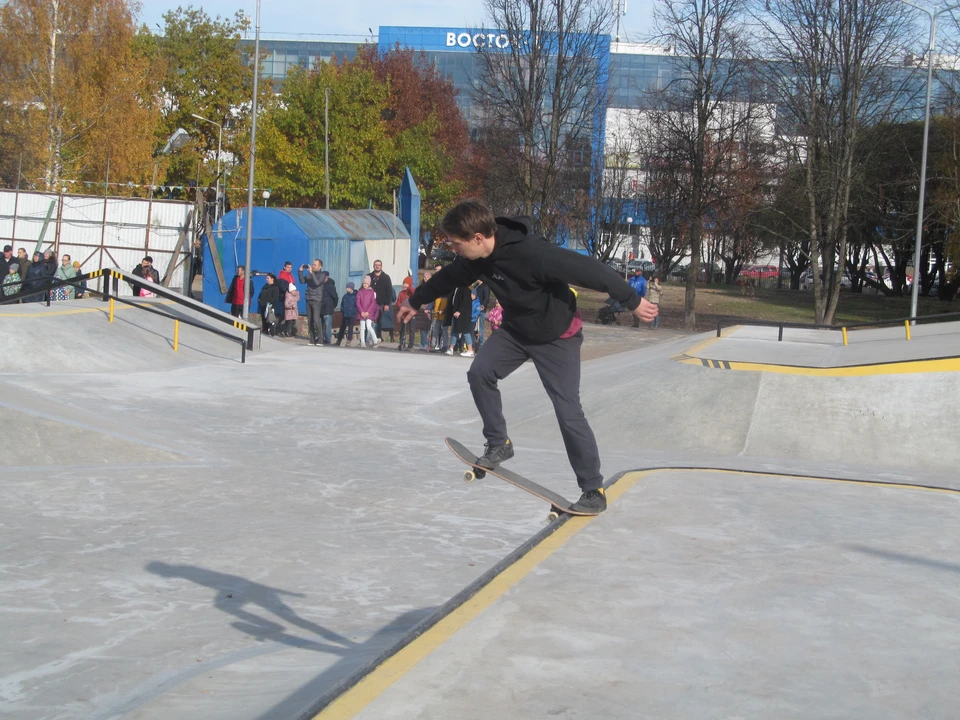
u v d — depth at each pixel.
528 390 14.55
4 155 36.81
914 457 11.05
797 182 34.47
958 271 39.22
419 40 99.62
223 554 6.75
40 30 36.78
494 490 8.88
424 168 52.59
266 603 5.76
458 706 2.77
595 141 43.94
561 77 34.34
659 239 53.06
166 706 3.72
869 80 31.38
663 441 11.94
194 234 29.89
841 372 12.60
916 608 3.88
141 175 39.78
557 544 4.69
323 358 19.27
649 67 81.81
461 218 4.21
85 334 16.53
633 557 4.53
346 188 46.88
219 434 11.20
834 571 4.42
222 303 27.22
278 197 47.38
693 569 4.38
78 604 5.67
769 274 80.94
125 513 7.75
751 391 12.49
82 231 29.42
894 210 41.44
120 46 38.72
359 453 10.52
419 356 20.23
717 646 3.38
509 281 4.40
